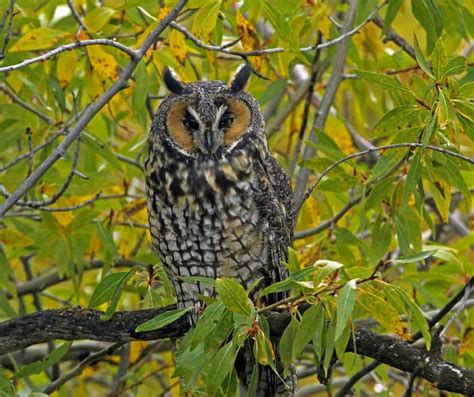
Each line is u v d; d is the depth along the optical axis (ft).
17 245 37.29
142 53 29.01
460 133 30.99
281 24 31.48
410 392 33.60
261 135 33.45
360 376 33.35
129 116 41.78
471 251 43.34
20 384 43.52
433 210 44.24
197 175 32.35
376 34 40.93
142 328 25.88
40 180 35.58
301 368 44.75
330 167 30.73
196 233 32.78
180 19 37.22
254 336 24.67
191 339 25.13
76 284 38.27
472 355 32.91
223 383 27.30
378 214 34.12
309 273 24.58
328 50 39.68
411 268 34.42
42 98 35.29
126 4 32.12
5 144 36.27
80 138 33.63
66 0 35.40
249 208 32.60
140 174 39.40
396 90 30.76
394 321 24.94
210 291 33.27
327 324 26.07
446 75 28.17
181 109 32.68
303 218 38.42
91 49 33.83
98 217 38.75
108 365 44.73
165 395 43.34
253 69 34.30
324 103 38.91
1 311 39.63
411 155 31.68
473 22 36.60
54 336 30.14
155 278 32.71
